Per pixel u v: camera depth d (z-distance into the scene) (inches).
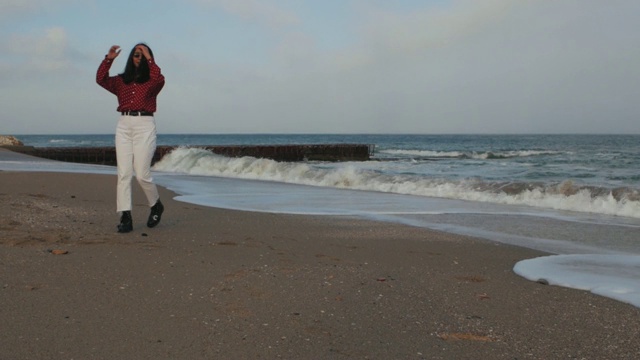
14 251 158.9
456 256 179.3
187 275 140.6
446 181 413.7
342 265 159.8
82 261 150.9
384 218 267.4
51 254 157.4
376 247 191.6
